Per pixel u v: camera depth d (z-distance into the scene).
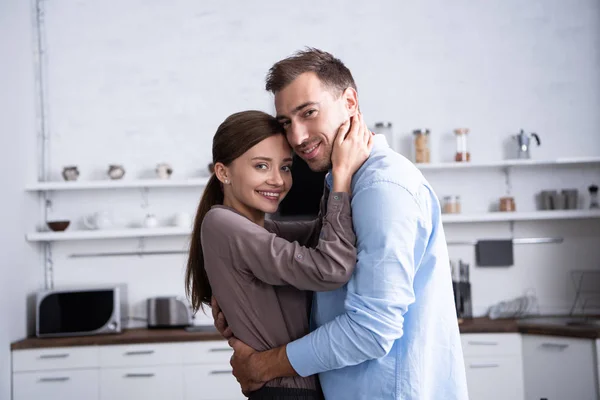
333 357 1.48
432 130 4.57
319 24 4.62
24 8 4.43
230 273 1.61
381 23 4.61
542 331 3.75
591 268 4.48
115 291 4.15
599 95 4.54
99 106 4.61
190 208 4.61
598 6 4.55
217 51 4.64
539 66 4.57
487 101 4.57
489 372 3.85
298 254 1.50
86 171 4.60
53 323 4.11
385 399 1.54
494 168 4.55
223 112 4.63
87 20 4.63
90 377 3.96
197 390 3.96
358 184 1.52
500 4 4.59
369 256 1.46
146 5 4.64
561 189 4.53
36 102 4.58
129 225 4.59
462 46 4.59
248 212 1.73
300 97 1.56
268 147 1.63
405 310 1.48
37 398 3.95
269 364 1.56
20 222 4.18
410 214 1.47
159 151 4.61
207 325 4.34
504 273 4.51
